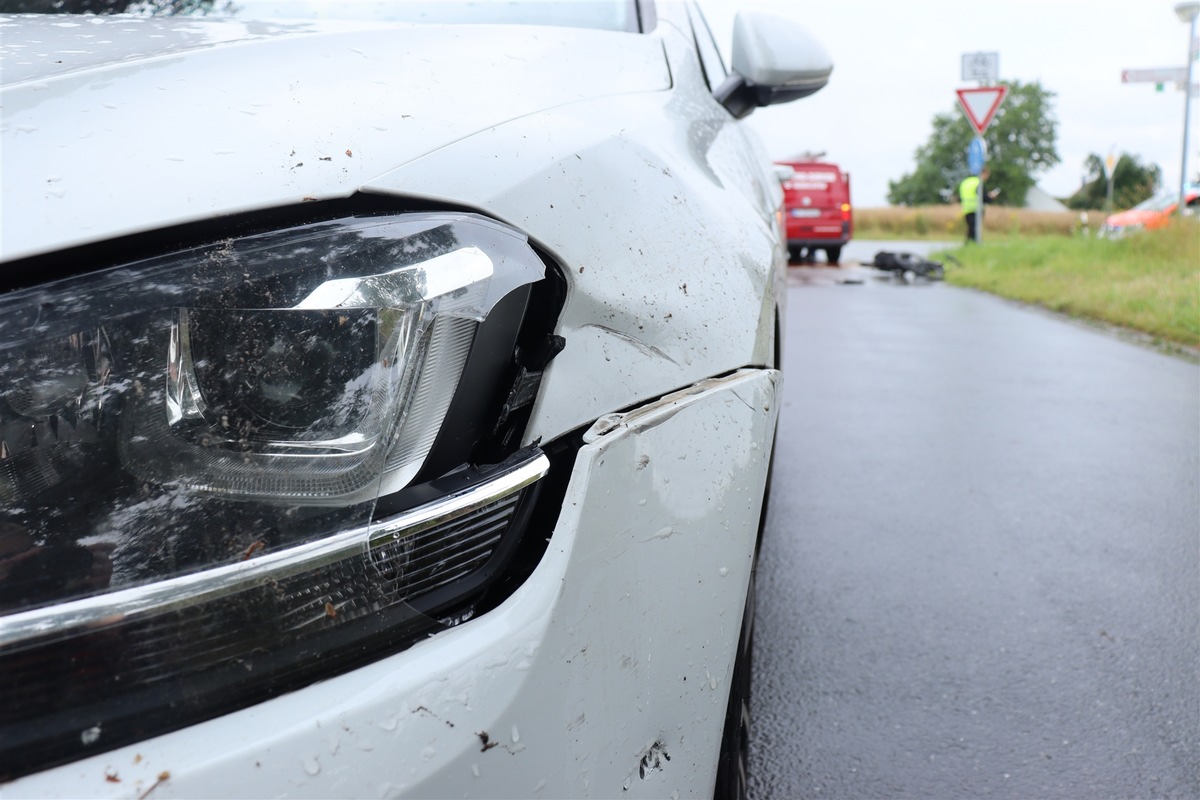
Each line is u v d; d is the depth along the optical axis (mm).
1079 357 6441
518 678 865
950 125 76438
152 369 822
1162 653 2396
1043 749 2018
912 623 2574
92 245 856
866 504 3496
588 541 939
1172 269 10258
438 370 916
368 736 792
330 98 1076
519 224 1038
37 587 756
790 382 5707
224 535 809
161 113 972
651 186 1273
